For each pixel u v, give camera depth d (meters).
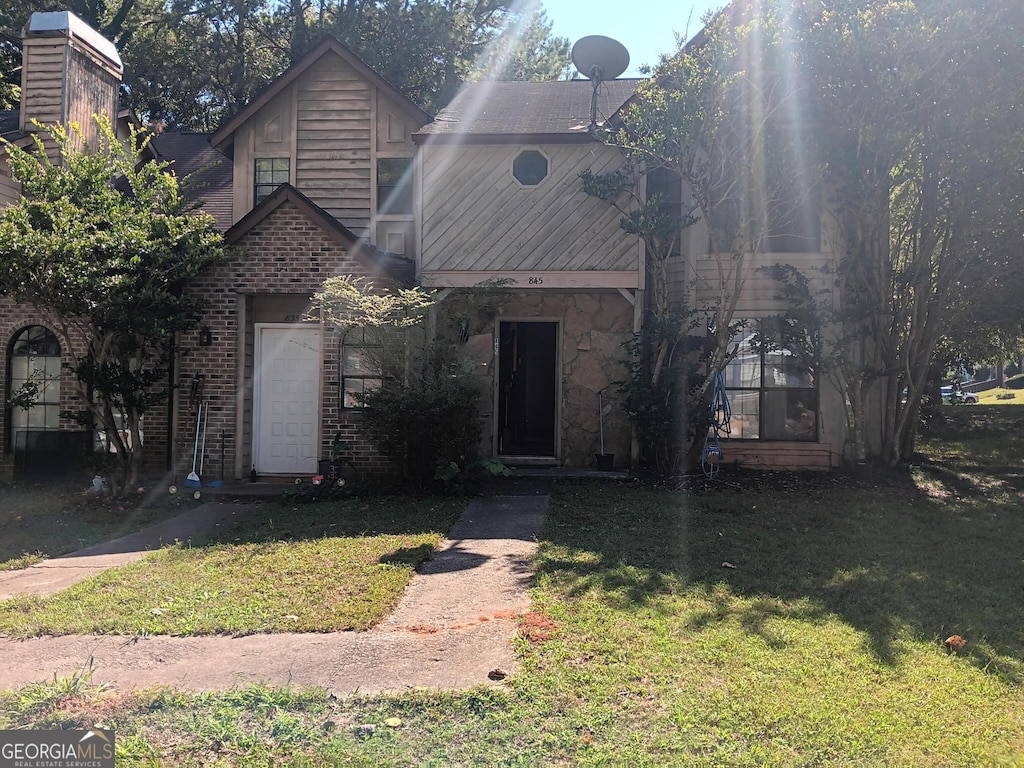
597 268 11.38
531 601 5.39
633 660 4.32
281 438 10.96
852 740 3.46
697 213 11.52
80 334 10.12
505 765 3.30
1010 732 3.55
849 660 4.33
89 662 4.31
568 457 11.99
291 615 5.16
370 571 6.14
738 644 4.54
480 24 27.14
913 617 5.07
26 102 11.60
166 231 9.02
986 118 9.52
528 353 13.77
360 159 12.62
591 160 11.51
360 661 4.39
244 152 12.84
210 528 8.09
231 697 3.94
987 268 10.85
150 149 14.11
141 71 25.67
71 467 11.16
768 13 9.81
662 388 10.67
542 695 3.90
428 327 10.36
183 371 10.53
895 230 11.88
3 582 6.27
